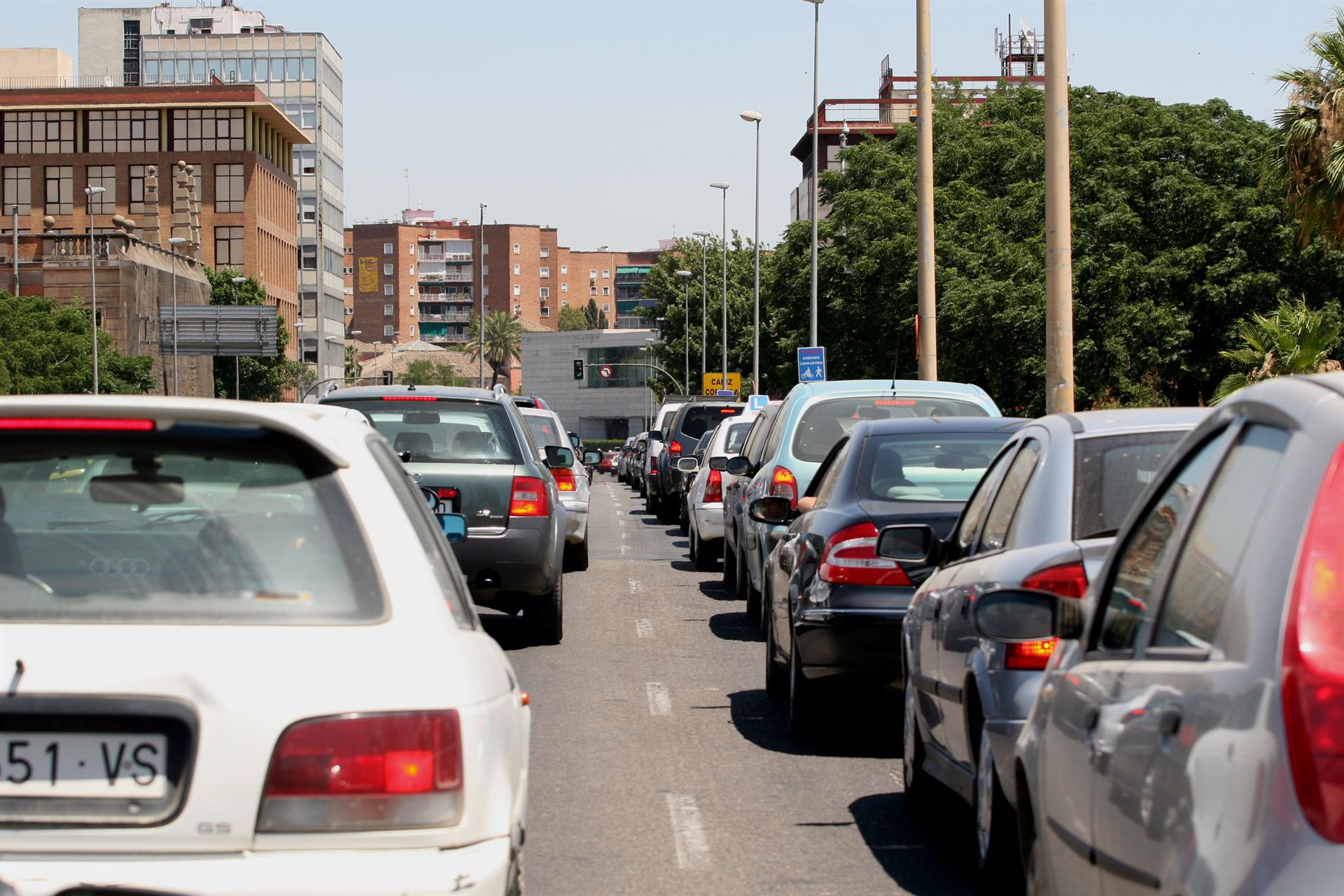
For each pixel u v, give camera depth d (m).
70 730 5.44
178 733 5.47
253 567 5.87
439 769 5.65
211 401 6.30
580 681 18.08
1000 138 74.50
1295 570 4.54
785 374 82.38
